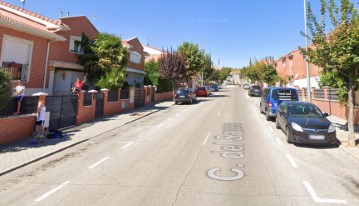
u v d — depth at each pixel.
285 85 44.72
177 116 19.23
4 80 9.38
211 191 5.91
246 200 5.46
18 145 10.07
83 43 22.12
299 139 9.99
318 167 7.68
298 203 5.32
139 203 5.32
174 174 7.04
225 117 18.59
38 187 6.22
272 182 6.46
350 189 6.06
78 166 7.84
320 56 10.41
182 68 34.66
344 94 15.40
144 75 34.62
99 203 5.34
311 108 11.88
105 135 12.52
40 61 16.47
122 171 7.32
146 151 9.52
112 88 19.94
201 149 9.74
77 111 14.91
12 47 14.64
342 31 9.56
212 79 87.25
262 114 20.33
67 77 20.73
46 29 17.70
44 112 11.62
